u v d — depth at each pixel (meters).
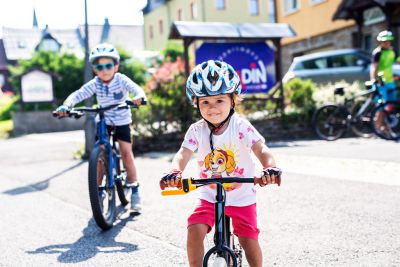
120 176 4.98
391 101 9.55
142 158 9.42
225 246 2.30
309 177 6.42
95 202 4.39
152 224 4.71
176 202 5.55
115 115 5.09
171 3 39.22
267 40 11.12
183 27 10.38
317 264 3.43
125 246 4.11
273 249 3.78
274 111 11.10
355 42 18.56
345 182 6.00
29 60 25.41
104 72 4.95
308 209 4.88
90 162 4.45
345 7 16.42
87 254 3.96
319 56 14.35
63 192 6.59
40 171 8.64
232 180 2.36
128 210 5.32
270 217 4.67
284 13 22.73
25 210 5.64
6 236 4.61
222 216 2.40
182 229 4.49
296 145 9.76
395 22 15.42
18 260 3.90
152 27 43.56
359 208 4.80
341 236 4.00
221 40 10.95
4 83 49.22
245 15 34.50
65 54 25.67
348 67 13.95
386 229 4.11
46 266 3.73
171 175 2.47
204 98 2.61
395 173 6.34
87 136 10.02
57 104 24.55
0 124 23.88
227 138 2.78
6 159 11.01
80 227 4.80
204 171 2.88
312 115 11.10
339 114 10.24
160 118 10.26
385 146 8.71
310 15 20.83
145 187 6.48
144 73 24.48
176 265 3.60
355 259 3.48
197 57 10.73
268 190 5.80
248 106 11.02
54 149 12.45
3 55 50.38
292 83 11.39
